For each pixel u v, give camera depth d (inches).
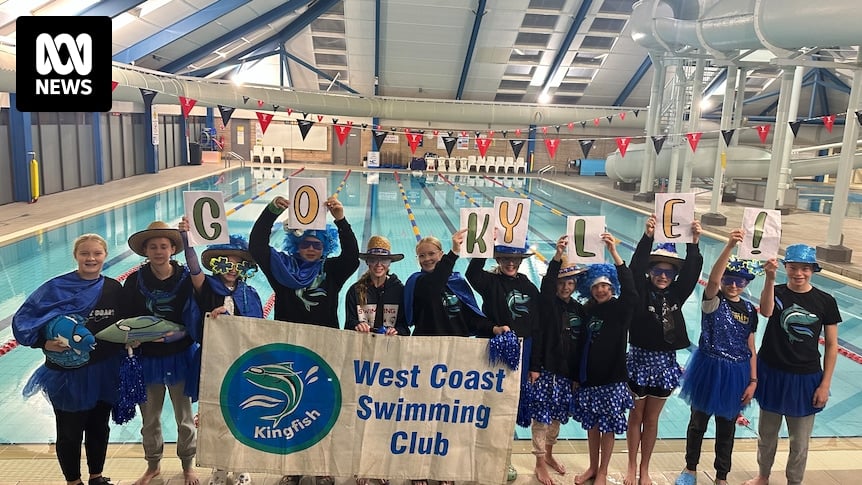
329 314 106.0
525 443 135.0
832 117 316.2
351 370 101.9
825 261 319.0
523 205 107.1
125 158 607.8
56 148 474.3
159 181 580.4
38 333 94.5
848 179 313.4
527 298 109.0
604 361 106.3
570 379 111.0
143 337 98.6
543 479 113.8
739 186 608.1
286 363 101.1
